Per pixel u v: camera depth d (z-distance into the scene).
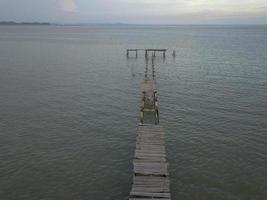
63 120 35.72
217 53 100.19
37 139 30.59
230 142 29.72
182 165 25.61
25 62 77.25
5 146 29.00
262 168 25.11
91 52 102.06
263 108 39.31
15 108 39.88
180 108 39.69
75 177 23.94
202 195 21.66
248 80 55.34
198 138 30.67
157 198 18.50
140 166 21.72
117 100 43.62
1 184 22.91
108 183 23.16
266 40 164.50
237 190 22.27
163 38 189.25
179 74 62.38
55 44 132.25
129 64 75.88
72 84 53.34
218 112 38.03
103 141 30.17
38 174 24.30
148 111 35.94
